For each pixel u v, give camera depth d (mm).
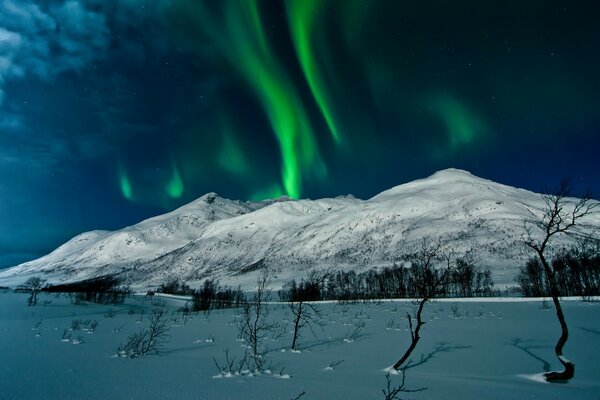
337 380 9727
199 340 18219
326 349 15969
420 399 7914
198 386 8328
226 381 8984
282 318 31266
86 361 11180
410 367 12219
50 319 27188
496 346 16172
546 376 10320
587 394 8500
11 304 39438
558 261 46156
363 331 21984
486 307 35906
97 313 36812
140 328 23266
